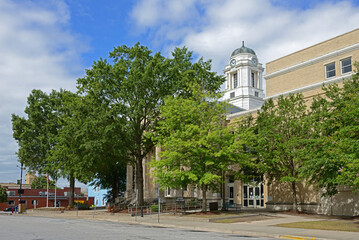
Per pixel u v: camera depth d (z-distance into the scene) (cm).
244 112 3984
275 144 2816
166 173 2811
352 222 2106
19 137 5184
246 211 3095
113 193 5147
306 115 2817
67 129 3641
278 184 3378
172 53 3675
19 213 4906
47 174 5841
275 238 1529
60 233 1644
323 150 2178
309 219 2405
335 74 3109
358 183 1864
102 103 3319
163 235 1562
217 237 1506
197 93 3028
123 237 1455
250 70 7488
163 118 3512
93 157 3222
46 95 5359
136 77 3247
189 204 3588
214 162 2773
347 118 2098
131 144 3512
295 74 3450
